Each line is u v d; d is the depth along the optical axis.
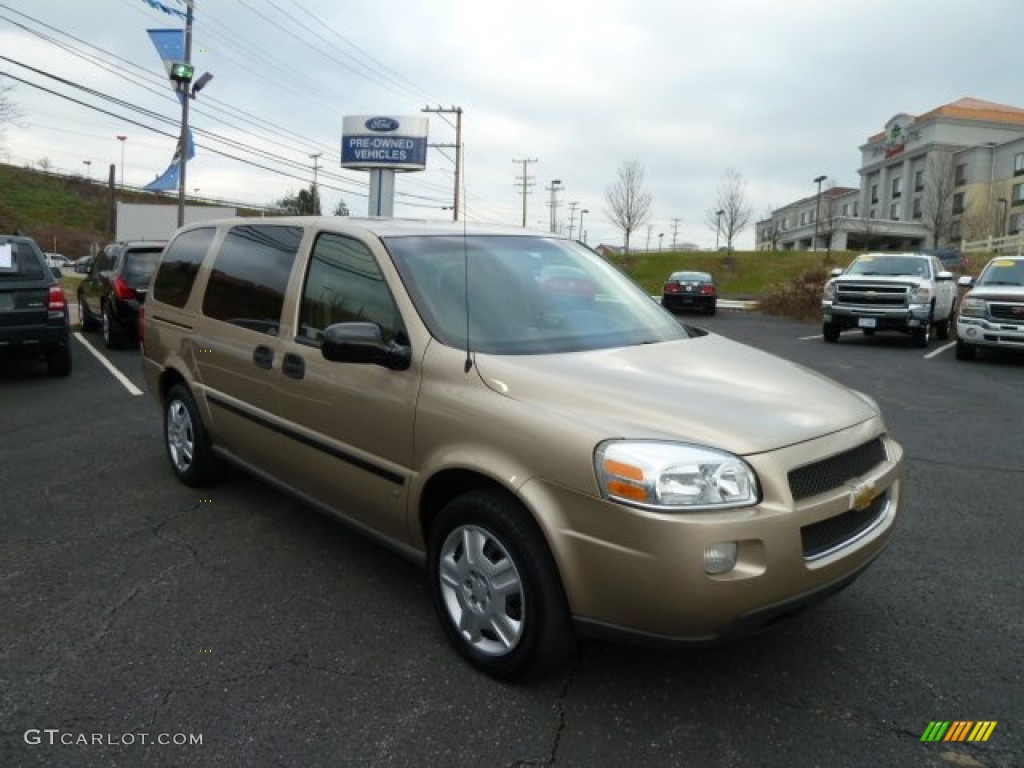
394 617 3.60
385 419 3.45
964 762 2.66
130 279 12.20
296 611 3.65
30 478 5.62
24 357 11.00
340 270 3.94
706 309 27.20
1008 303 12.43
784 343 16.28
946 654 3.34
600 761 2.64
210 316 4.87
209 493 5.27
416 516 3.36
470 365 3.21
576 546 2.75
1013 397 9.42
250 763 2.62
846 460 3.03
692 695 3.02
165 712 2.88
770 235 94.94
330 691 3.02
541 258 4.18
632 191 54.75
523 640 2.94
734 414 2.89
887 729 2.83
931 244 66.00
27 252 9.30
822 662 3.27
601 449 2.71
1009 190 61.16
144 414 7.74
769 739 2.77
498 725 2.82
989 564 4.27
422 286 3.58
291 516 4.86
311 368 3.89
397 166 40.59
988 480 5.84
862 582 4.04
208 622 3.54
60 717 2.85
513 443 2.93
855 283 15.64
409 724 2.83
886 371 11.80
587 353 3.41
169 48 21.77
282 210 73.38
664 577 2.59
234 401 4.59
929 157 67.56
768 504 2.69
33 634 3.42
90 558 4.23
